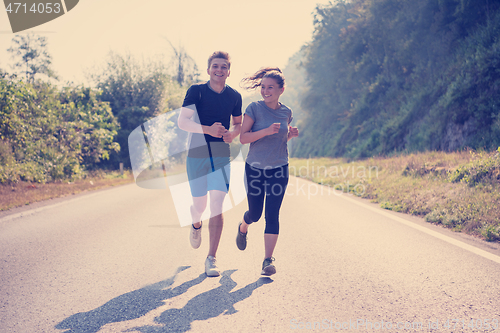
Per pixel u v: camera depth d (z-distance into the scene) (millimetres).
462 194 7098
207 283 3430
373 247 4551
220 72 3566
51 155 15984
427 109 21031
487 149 14148
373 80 31578
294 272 3686
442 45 21500
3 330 2514
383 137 24094
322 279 3471
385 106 28234
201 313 2789
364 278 3469
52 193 10945
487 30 17500
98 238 5207
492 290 3107
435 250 4355
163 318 2707
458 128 17047
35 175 14188
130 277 3600
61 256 4309
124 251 4531
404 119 22906
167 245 4828
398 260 3996
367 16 30297
